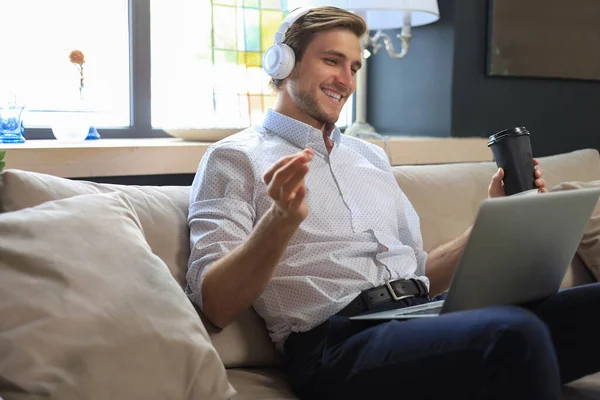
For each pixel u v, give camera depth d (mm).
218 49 2523
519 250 1333
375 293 1597
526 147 1699
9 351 1199
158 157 2059
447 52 2818
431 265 1874
